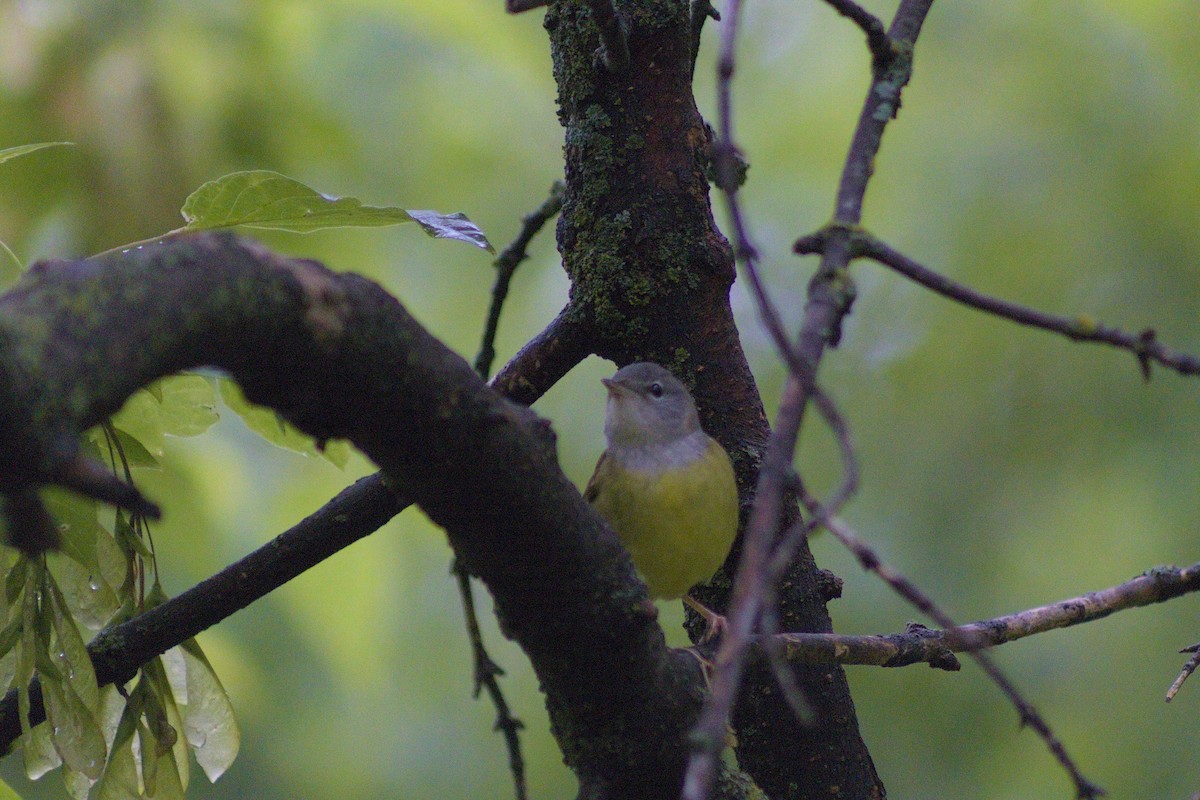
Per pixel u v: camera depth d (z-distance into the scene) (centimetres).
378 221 611
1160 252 1272
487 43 1153
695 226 685
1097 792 413
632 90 673
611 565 480
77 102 929
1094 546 1255
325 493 1030
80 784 603
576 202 696
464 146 1221
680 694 522
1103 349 1287
